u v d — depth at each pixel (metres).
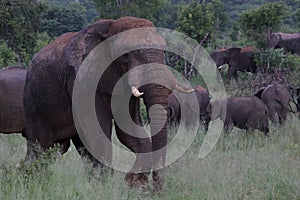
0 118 28.11
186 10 60.94
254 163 24.66
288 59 61.69
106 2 64.88
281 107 39.50
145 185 19.66
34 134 23.33
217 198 19.19
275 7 63.31
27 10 53.12
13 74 29.00
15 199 17.36
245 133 36.53
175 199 19.17
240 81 61.28
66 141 24.17
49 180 19.30
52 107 22.47
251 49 70.69
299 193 20.17
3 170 20.25
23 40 52.47
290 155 28.19
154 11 66.50
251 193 20.45
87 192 18.22
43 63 22.58
